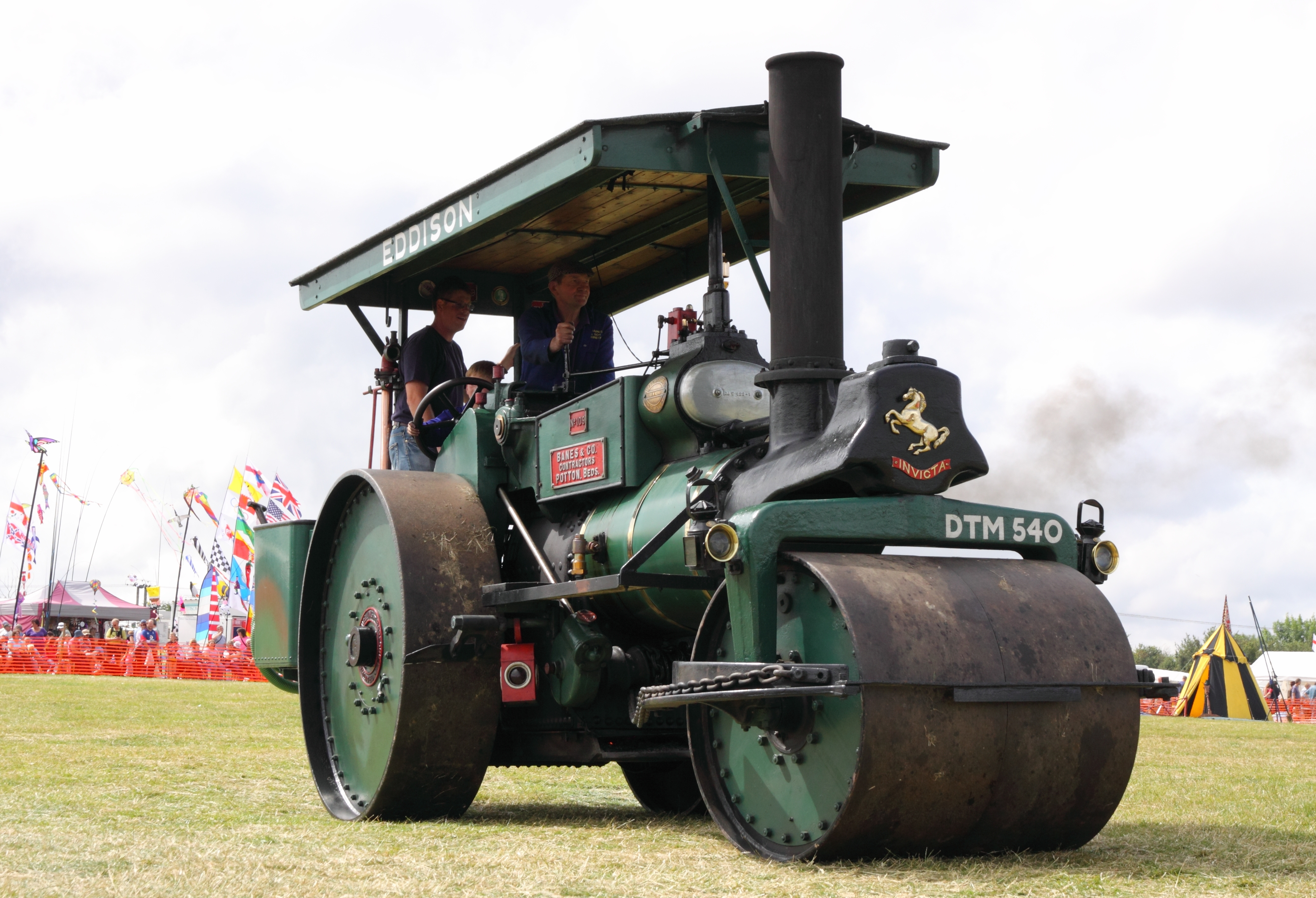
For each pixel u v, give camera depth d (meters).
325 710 6.66
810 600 4.48
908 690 4.18
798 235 5.10
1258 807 6.44
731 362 5.59
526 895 3.78
